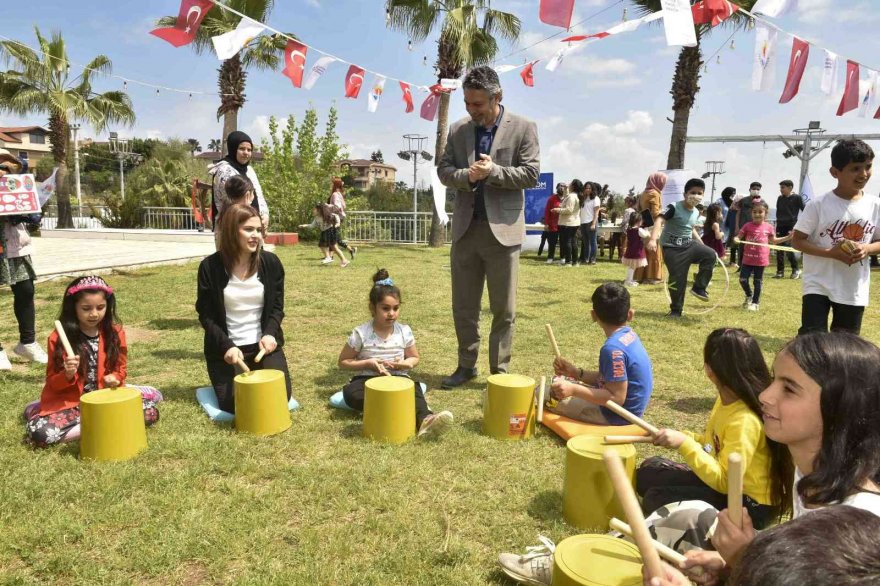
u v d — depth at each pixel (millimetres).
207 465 2873
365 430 3256
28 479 2684
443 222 6195
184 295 7668
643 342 5648
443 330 6035
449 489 2719
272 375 3357
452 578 2088
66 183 21562
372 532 2377
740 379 2096
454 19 13703
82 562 2135
